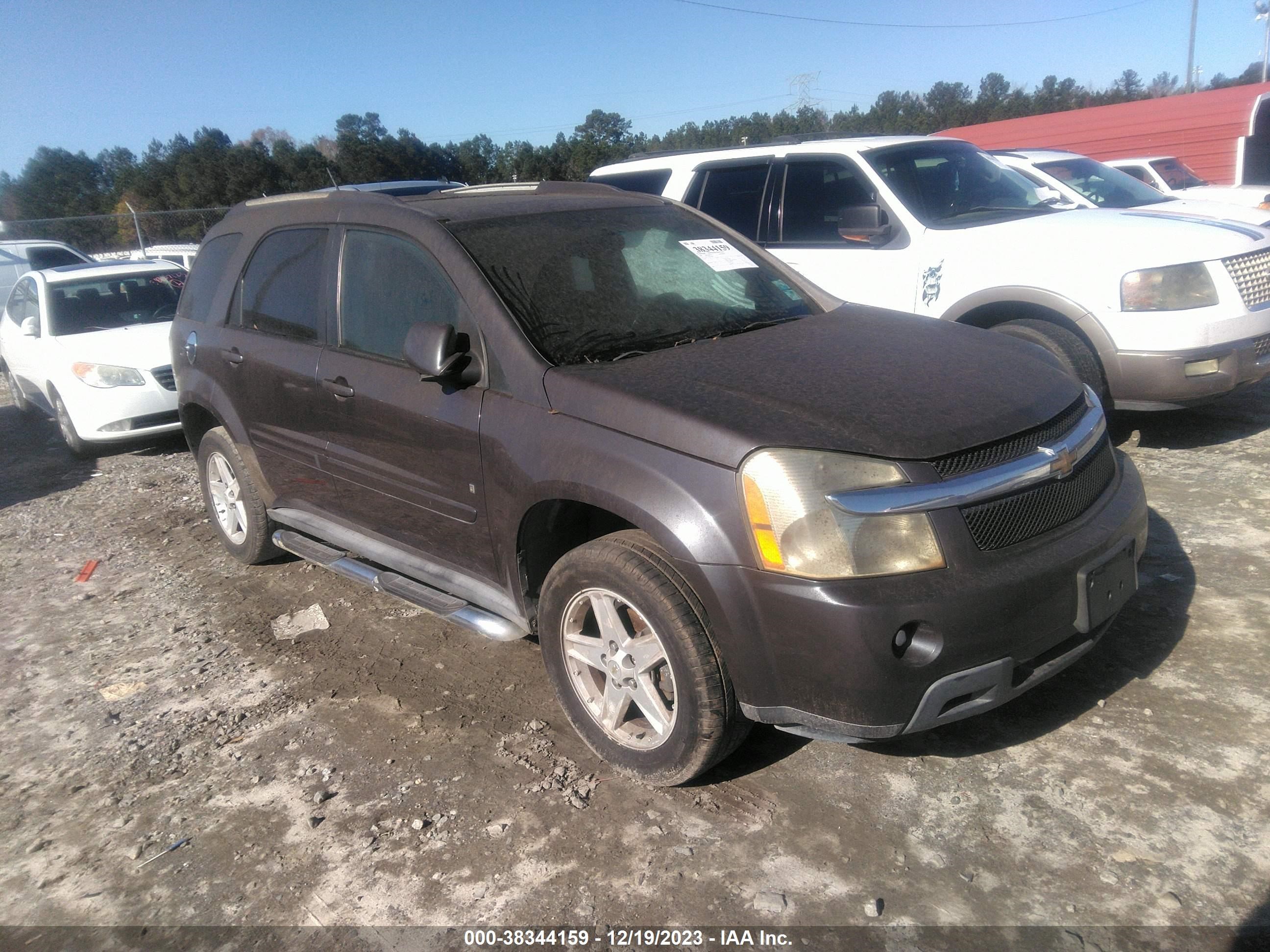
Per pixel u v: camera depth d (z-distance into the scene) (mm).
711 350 3250
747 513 2547
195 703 3779
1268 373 5434
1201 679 3285
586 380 2998
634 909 2500
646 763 2918
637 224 4012
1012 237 5555
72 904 2711
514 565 3240
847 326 3607
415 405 3465
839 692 2484
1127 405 5297
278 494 4613
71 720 3730
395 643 4164
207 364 4750
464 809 2961
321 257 4082
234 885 2723
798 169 6523
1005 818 2715
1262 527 4461
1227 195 13977
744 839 2727
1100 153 18297
